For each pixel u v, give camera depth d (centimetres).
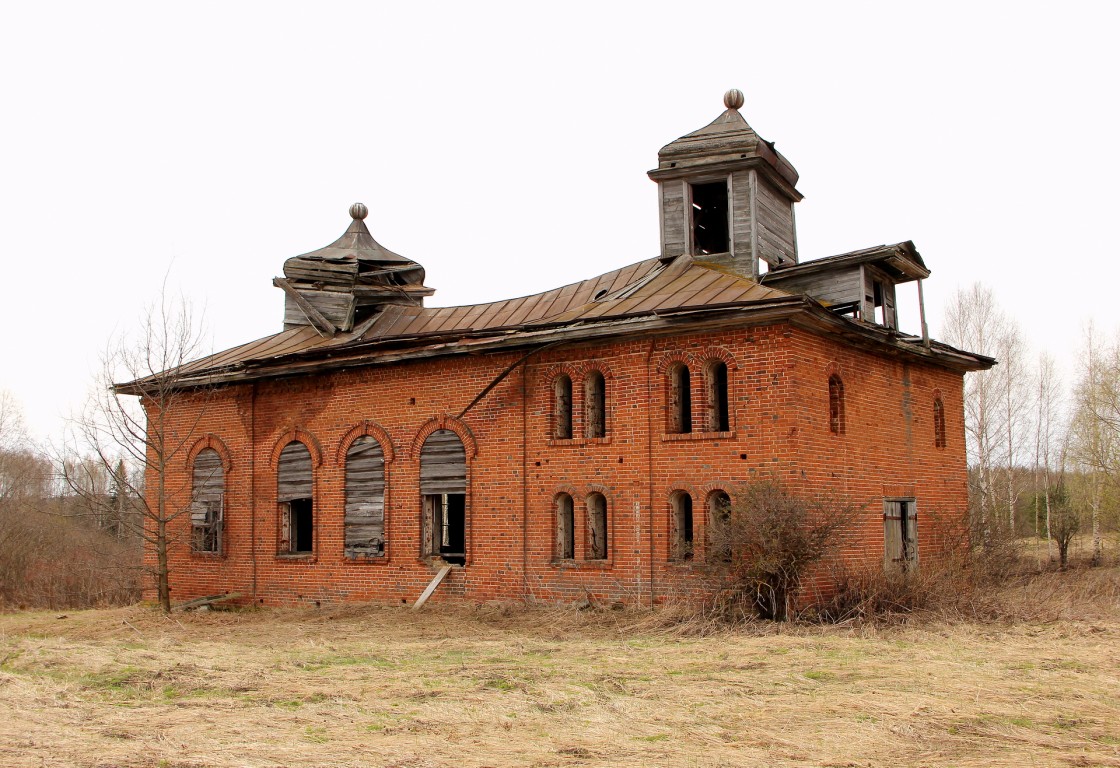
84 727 962
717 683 1169
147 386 2467
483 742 891
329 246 2755
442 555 2161
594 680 1201
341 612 2114
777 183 2222
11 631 2145
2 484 4322
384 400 2230
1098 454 3988
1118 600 1944
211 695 1146
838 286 1978
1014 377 4362
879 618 1639
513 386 2039
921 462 2192
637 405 1867
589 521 1917
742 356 1759
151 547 2641
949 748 864
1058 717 974
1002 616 1673
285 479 2377
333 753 848
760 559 1608
